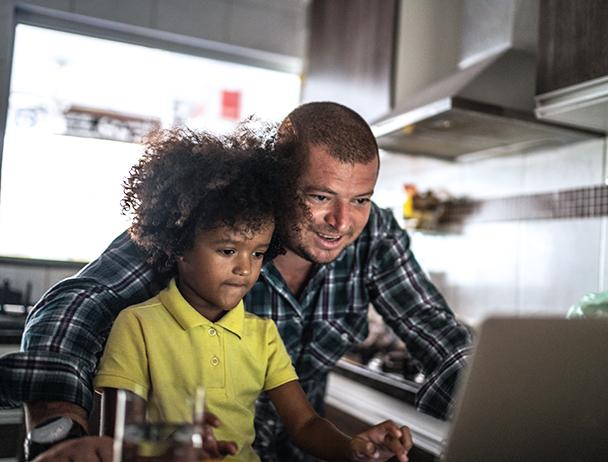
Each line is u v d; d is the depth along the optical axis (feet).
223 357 3.00
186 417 2.65
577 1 5.39
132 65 10.02
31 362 2.68
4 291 9.04
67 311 2.97
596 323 2.01
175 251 2.91
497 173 8.09
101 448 2.24
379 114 8.08
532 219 7.45
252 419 3.10
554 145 7.25
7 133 9.37
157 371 2.90
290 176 3.22
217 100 10.57
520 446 2.14
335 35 9.33
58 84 9.61
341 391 7.47
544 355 1.99
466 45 8.00
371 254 4.30
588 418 2.15
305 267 4.04
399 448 2.60
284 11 10.55
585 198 6.76
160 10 9.77
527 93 6.81
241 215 2.73
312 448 2.94
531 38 7.06
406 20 7.98
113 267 3.31
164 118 10.21
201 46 10.27
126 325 2.97
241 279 2.85
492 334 1.95
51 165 9.57
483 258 8.16
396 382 6.31
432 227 8.85
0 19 8.98
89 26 9.63
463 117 6.41
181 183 2.89
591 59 5.23
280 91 10.90
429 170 9.37
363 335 4.49
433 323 4.21
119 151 9.89
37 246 9.50
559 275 7.03
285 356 3.31
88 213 9.70
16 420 6.61
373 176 3.55
